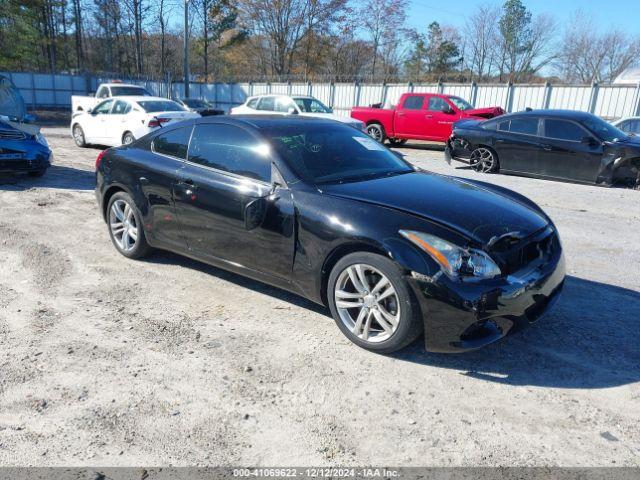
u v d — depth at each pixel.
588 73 51.59
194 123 4.59
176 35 62.75
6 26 45.47
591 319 4.00
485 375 3.21
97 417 2.74
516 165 11.20
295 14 51.28
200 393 2.97
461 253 3.05
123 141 13.05
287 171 3.81
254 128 4.14
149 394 2.95
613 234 6.57
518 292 3.13
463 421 2.76
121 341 3.55
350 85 28.80
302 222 3.59
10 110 9.92
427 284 3.04
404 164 4.55
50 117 30.38
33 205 7.29
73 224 6.40
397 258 3.11
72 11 54.91
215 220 4.16
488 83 24.47
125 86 20.19
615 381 3.16
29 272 4.77
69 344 3.49
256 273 4.01
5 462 2.41
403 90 26.80
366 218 3.32
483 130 11.64
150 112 12.73
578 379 3.18
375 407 2.87
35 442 2.55
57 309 4.02
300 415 2.79
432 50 61.19
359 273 3.35
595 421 2.78
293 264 3.71
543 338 3.68
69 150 13.73
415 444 2.58
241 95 34.88
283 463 2.44
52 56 52.56
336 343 3.56
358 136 4.67
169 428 2.67
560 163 10.51
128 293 4.36
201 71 61.28
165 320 3.88
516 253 3.27
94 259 5.17
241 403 2.88
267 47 54.59
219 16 51.47
